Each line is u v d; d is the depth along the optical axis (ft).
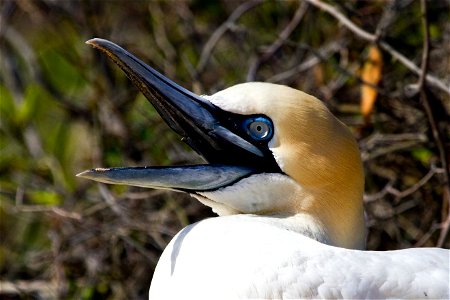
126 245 43.88
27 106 50.47
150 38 51.13
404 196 42.47
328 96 44.70
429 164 42.50
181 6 50.14
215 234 28.14
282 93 29.81
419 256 27.76
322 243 28.25
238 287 27.30
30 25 56.65
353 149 29.76
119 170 29.37
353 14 45.62
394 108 42.86
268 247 27.48
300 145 29.35
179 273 28.17
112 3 51.96
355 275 26.96
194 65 49.39
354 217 29.84
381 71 42.78
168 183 29.60
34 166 49.06
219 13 50.60
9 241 48.78
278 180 29.55
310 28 47.32
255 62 45.60
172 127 30.53
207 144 30.19
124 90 48.52
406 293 26.89
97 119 47.44
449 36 44.50
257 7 49.62
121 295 43.96
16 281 45.60
